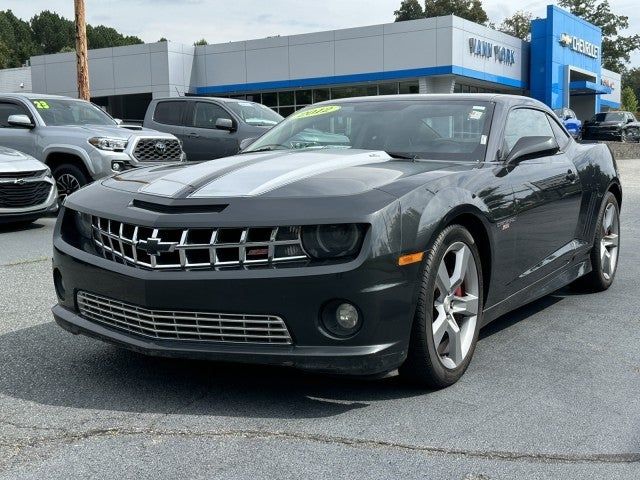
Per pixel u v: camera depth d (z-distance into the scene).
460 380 3.55
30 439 2.80
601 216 5.39
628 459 2.70
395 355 3.05
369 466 2.59
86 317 3.46
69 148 9.81
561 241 4.72
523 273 4.15
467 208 3.43
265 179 3.30
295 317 2.93
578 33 40.97
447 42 29.78
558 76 38.34
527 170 4.21
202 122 13.06
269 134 4.77
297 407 3.15
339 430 2.91
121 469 2.55
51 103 10.76
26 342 4.12
